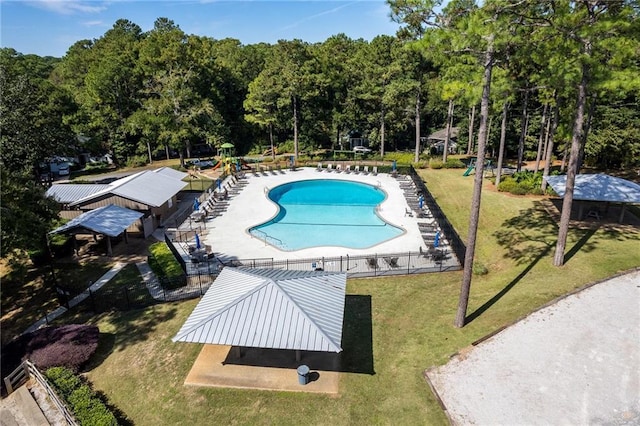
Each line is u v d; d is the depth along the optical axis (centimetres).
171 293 2156
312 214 3444
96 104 6038
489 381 1323
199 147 7044
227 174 4794
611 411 1167
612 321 1538
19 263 2639
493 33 1336
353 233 2959
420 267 2266
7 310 2169
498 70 2452
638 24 1656
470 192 3597
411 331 1673
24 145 3775
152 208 3162
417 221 3102
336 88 5891
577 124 1856
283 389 1388
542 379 1304
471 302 1850
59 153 4447
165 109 5316
